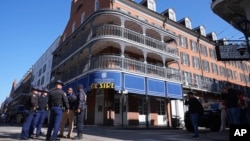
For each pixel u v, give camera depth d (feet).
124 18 69.67
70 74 80.74
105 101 66.49
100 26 67.92
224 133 32.14
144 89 65.77
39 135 27.81
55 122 22.35
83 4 99.09
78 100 24.32
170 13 103.81
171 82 75.51
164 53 78.64
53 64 110.93
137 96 74.79
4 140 21.95
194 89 96.99
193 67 105.29
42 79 146.20
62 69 101.81
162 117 81.15
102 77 59.98
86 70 67.77
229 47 40.29
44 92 28.14
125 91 60.29
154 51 75.20
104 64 62.49
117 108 69.26
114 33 67.41
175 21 102.47
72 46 86.38
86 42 70.85
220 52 40.29
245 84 140.26
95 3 86.12
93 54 77.97
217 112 37.52
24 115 24.27
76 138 23.93
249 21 39.40
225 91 25.71
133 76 64.28
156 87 69.62
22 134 23.52
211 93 107.65
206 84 105.29
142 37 73.56
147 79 67.77
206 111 39.01
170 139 25.27
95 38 66.54
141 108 75.36
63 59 93.81
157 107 80.84
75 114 25.20
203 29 122.52
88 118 71.77
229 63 132.57
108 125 63.67
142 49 71.41
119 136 28.71
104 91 67.87
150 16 90.84
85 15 93.66
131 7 83.76
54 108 22.52
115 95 69.92
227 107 24.93
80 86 25.07
